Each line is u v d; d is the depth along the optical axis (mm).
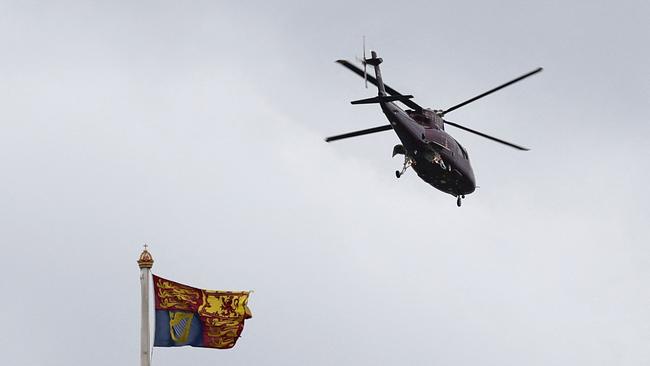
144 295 112000
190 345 121312
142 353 110938
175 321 121062
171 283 121375
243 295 123250
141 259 112438
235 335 122438
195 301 122062
